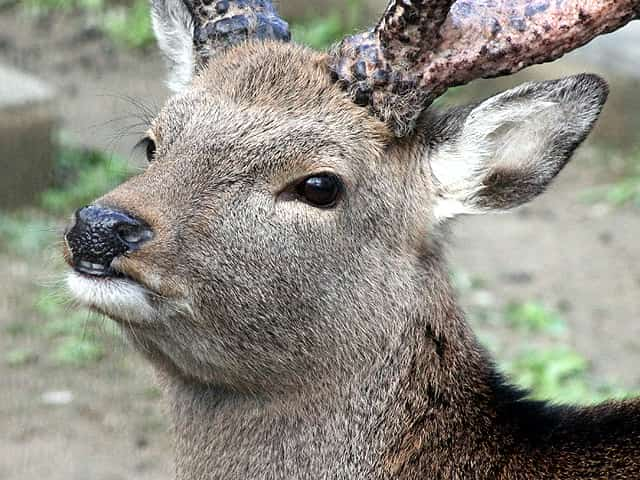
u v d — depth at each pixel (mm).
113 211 9070
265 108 9625
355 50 9781
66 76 28594
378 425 9758
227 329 9484
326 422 9742
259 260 9445
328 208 9555
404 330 9781
